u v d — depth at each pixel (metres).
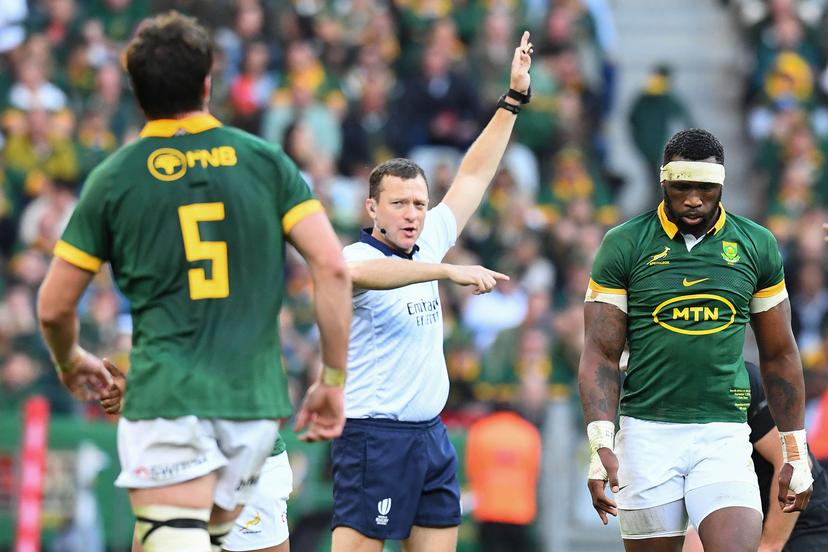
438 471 25.36
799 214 61.19
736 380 23.81
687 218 23.47
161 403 18.16
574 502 46.06
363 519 25.02
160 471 18.20
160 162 18.44
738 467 23.61
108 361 20.94
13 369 47.56
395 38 63.97
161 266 18.33
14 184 55.22
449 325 49.44
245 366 18.36
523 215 55.66
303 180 18.89
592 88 65.19
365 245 25.34
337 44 62.16
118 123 57.97
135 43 18.61
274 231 18.62
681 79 73.44
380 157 59.47
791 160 63.00
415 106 59.84
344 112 59.28
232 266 18.44
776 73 66.88
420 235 25.95
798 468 23.91
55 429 45.69
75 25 61.03
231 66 60.09
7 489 45.16
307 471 44.62
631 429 24.27
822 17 68.88
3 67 57.66
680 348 23.64
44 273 52.44
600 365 24.02
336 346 18.66
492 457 44.50
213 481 18.48
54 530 45.38
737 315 23.75
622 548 46.03
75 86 59.16
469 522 45.19
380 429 24.94
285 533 26.09
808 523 25.36
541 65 62.12
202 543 18.20
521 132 60.78
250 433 18.45
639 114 63.94
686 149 23.28
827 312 54.53
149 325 18.44
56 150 55.72
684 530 24.14
